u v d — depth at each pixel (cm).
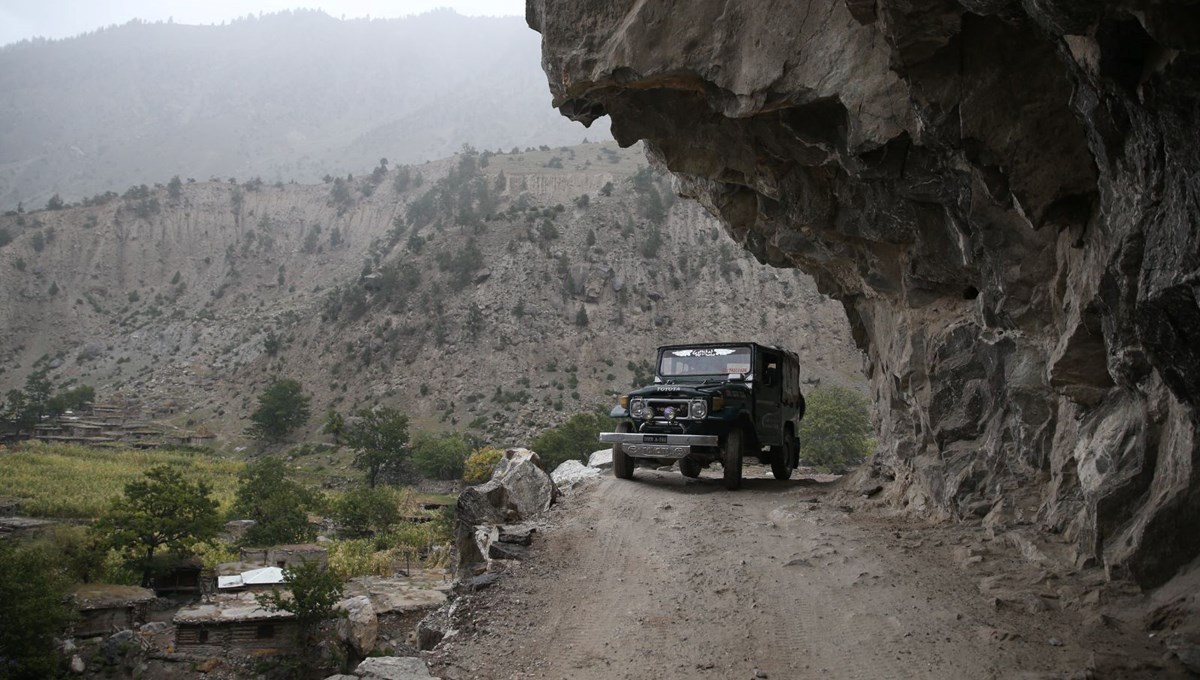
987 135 583
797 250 1141
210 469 9019
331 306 14762
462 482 8656
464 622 682
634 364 12338
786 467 1367
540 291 13675
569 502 1127
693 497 1110
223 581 3581
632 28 755
